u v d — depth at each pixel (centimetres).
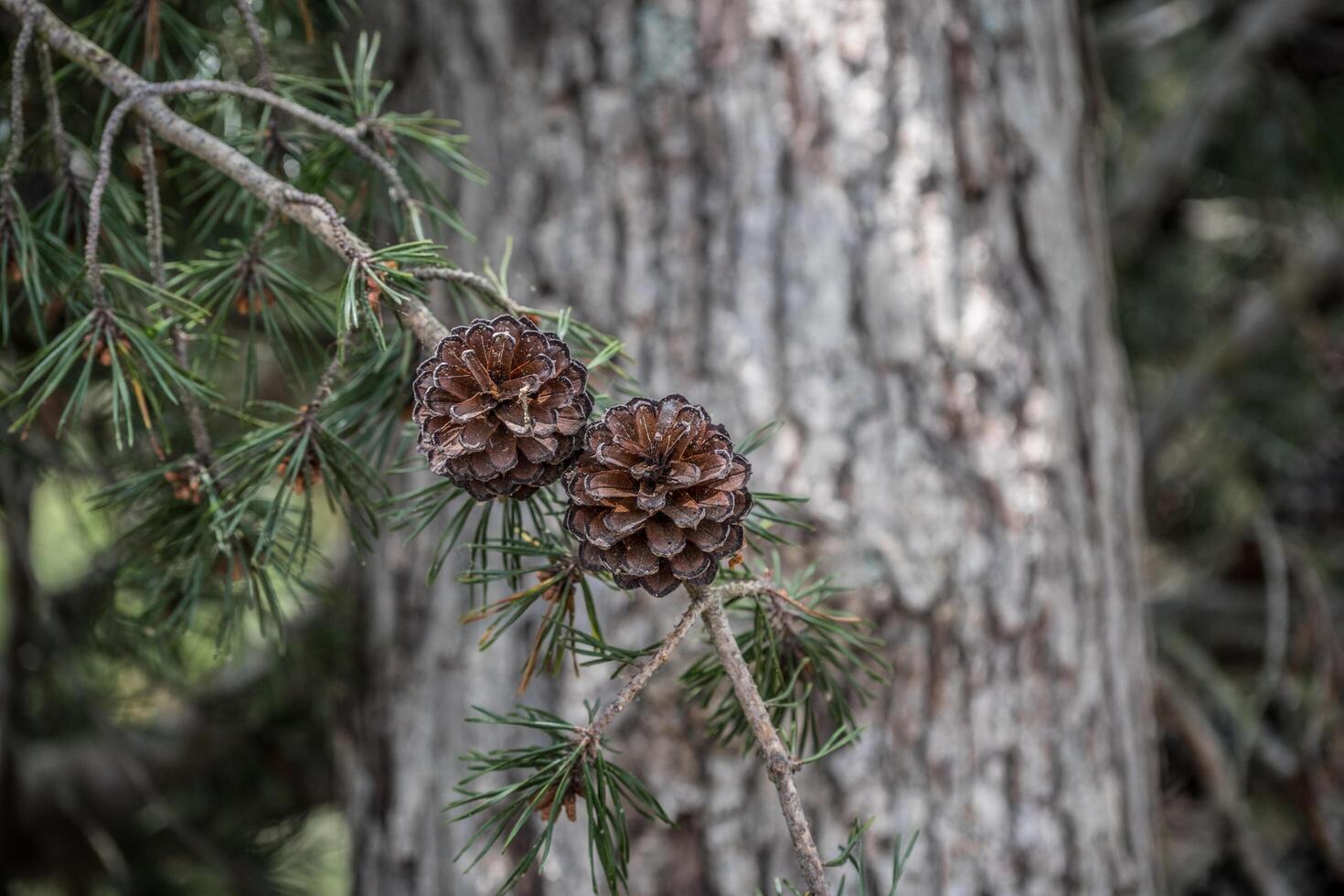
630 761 103
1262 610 208
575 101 106
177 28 96
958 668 104
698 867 102
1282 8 204
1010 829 105
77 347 81
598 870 103
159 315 87
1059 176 113
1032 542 106
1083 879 107
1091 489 113
